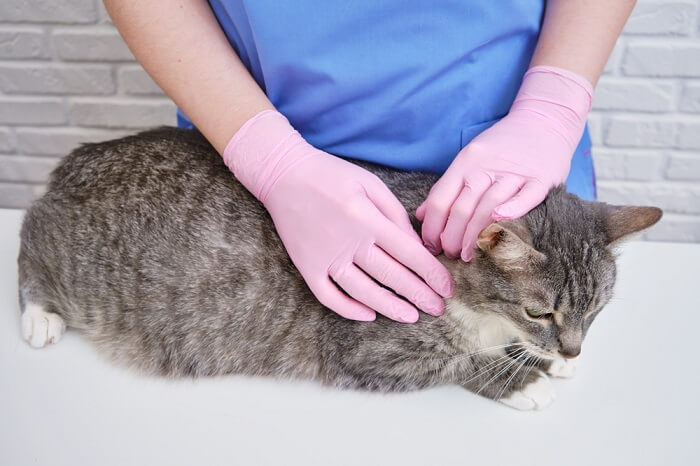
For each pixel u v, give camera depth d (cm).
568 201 67
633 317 72
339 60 68
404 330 68
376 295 65
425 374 68
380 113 70
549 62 71
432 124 72
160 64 68
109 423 61
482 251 64
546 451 59
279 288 70
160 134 79
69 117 124
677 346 69
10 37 116
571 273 63
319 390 66
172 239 71
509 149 66
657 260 80
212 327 71
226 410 63
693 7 112
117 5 66
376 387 67
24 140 127
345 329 69
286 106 72
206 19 70
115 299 72
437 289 65
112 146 77
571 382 66
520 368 67
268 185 67
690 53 116
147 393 65
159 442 59
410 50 68
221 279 70
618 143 126
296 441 60
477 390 66
